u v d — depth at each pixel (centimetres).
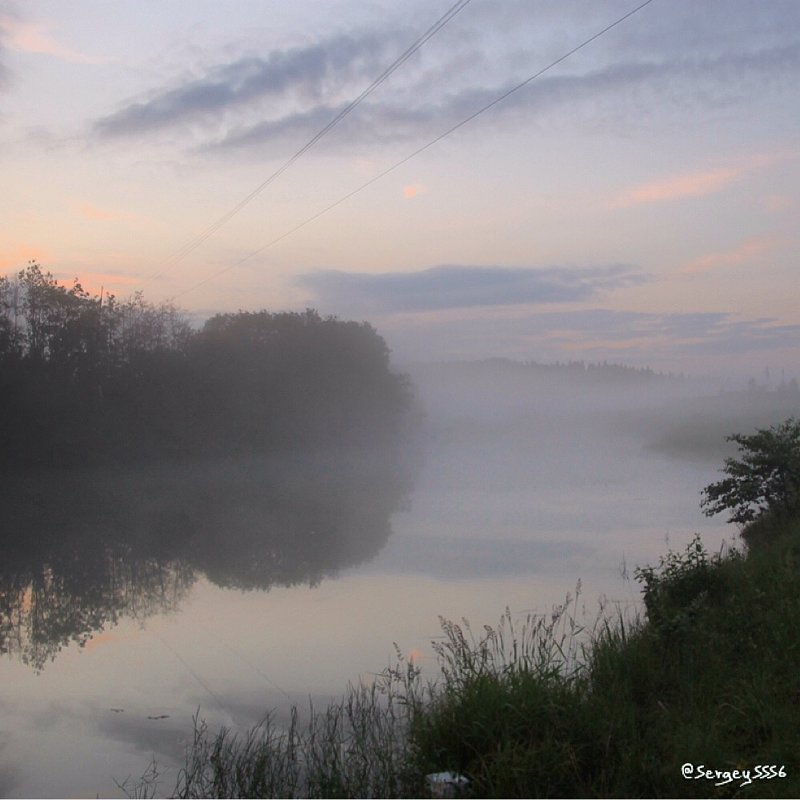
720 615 943
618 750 645
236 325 6341
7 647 1355
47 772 832
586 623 1244
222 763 781
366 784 682
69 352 4916
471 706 694
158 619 1536
